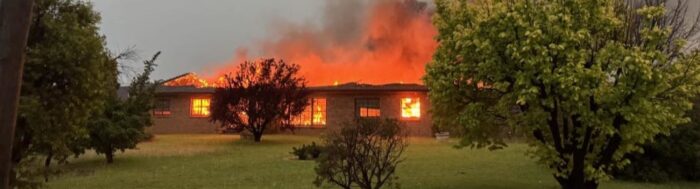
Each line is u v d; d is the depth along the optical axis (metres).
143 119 15.03
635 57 6.84
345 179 7.20
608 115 7.34
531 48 7.09
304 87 24.48
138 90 15.29
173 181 10.73
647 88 7.05
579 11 7.32
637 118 7.01
